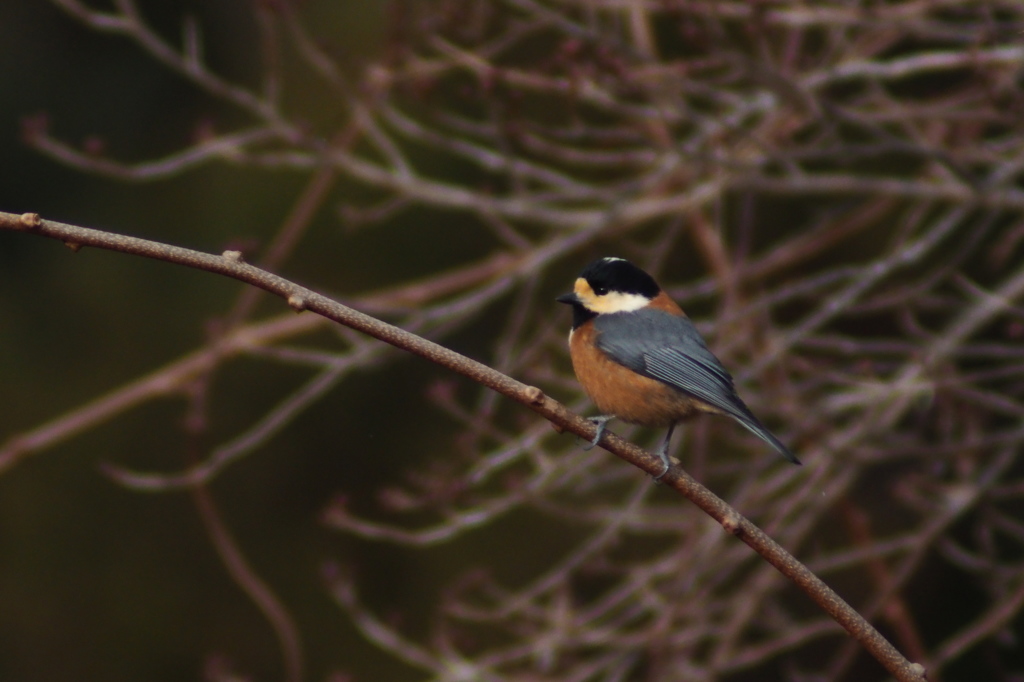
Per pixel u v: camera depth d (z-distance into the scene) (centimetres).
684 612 1034
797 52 1071
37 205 1667
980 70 1004
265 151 1591
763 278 1330
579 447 1021
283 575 1630
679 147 988
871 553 1080
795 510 1273
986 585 1165
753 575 1212
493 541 1619
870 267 1089
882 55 1400
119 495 1630
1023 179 1337
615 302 827
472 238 1667
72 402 1606
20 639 1566
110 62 1695
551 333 1115
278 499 1655
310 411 1667
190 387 1050
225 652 1595
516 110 995
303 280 1638
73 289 1653
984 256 1511
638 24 1088
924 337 1248
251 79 1653
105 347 1636
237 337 1062
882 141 1035
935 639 1670
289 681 1583
